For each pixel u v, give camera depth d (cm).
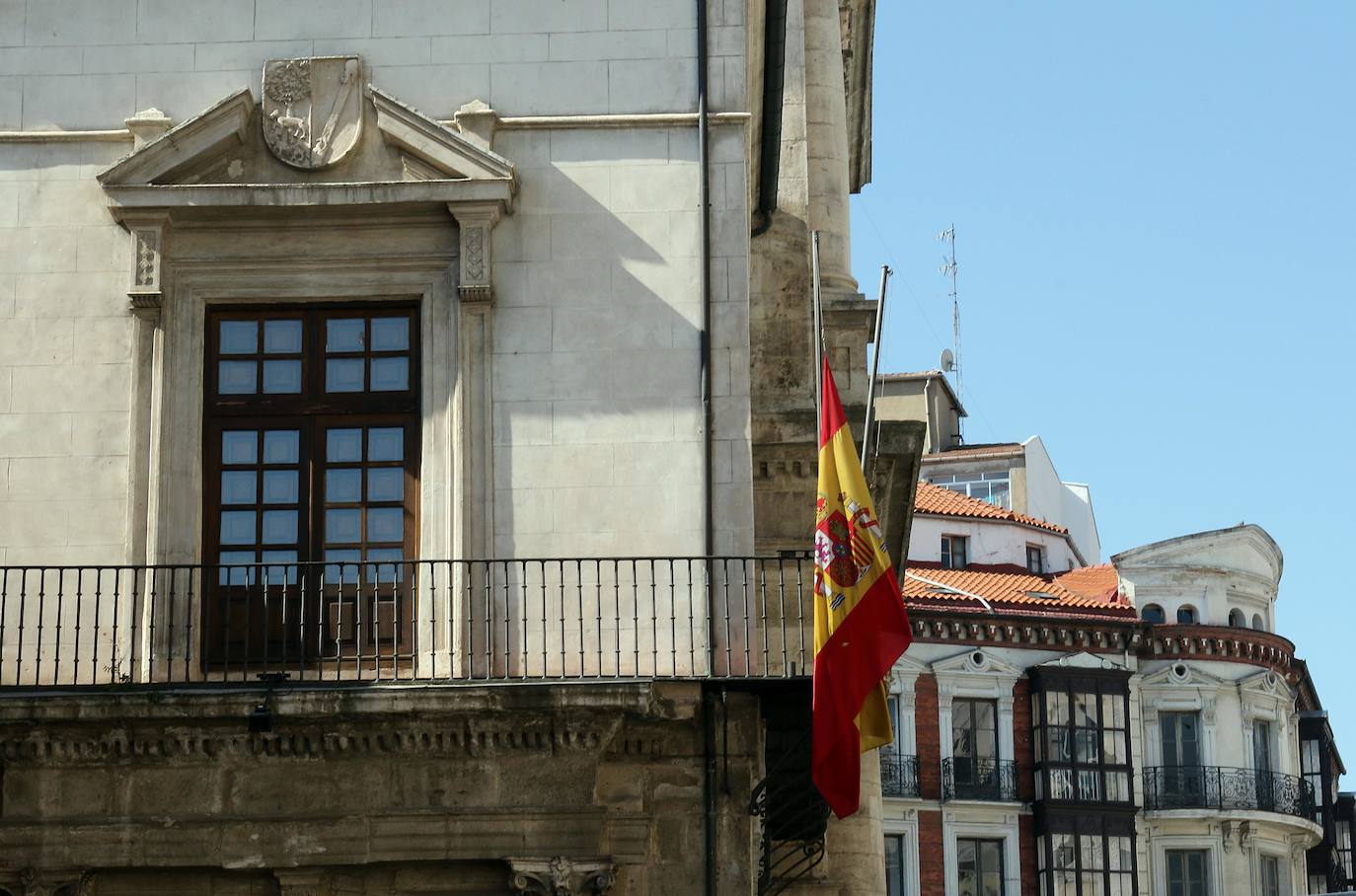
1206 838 6781
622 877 2033
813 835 2323
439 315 2188
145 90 2252
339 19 2256
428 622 2119
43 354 2191
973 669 6581
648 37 2248
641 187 2214
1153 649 6894
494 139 2223
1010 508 7731
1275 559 7381
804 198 2692
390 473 2177
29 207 2223
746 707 2067
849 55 3322
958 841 6481
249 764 2033
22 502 2156
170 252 2202
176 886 2038
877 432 2717
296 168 2212
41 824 2023
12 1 2269
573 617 2120
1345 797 8175
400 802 2022
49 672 2122
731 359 2173
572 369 2173
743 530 2141
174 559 2141
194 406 2175
